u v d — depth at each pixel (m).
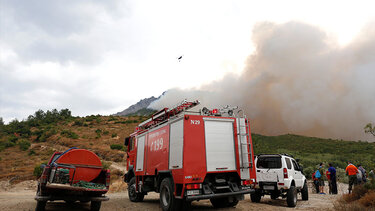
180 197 7.25
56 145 63.66
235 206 9.20
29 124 107.06
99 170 8.50
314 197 13.19
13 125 101.81
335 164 40.00
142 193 11.00
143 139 11.03
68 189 7.25
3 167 35.38
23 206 8.82
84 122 103.62
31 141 74.69
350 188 13.47
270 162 10.24
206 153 7.75
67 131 78.00
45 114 131.12
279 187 9.65
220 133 8.16
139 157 11.16
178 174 7.53
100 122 105.69
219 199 9.21
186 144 7.52
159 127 9.43
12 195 16.02
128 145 13.05
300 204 10.20
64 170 7.65
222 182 7.91
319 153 73.38
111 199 12.18
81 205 9.76
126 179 12.30
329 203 10.14
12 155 52.25
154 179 9.85
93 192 7.87
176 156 7.82
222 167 7.89
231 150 8.20
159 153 9.12
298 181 10.93
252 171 8.45
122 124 101.75
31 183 23.39
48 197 7.27
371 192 8.74
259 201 10.57
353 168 13.43
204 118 8.04
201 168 7.53
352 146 80.62
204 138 7.85
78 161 8.16
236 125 8.52
